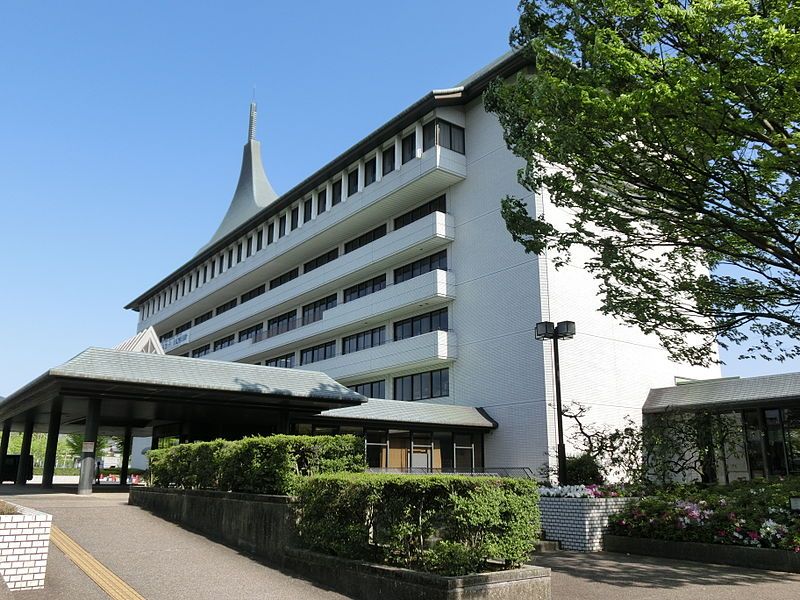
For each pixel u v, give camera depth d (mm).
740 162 10070
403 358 31219
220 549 10531
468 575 6973
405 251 32219
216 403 22047
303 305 42094
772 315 12656
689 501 12094
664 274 14352
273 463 10625
